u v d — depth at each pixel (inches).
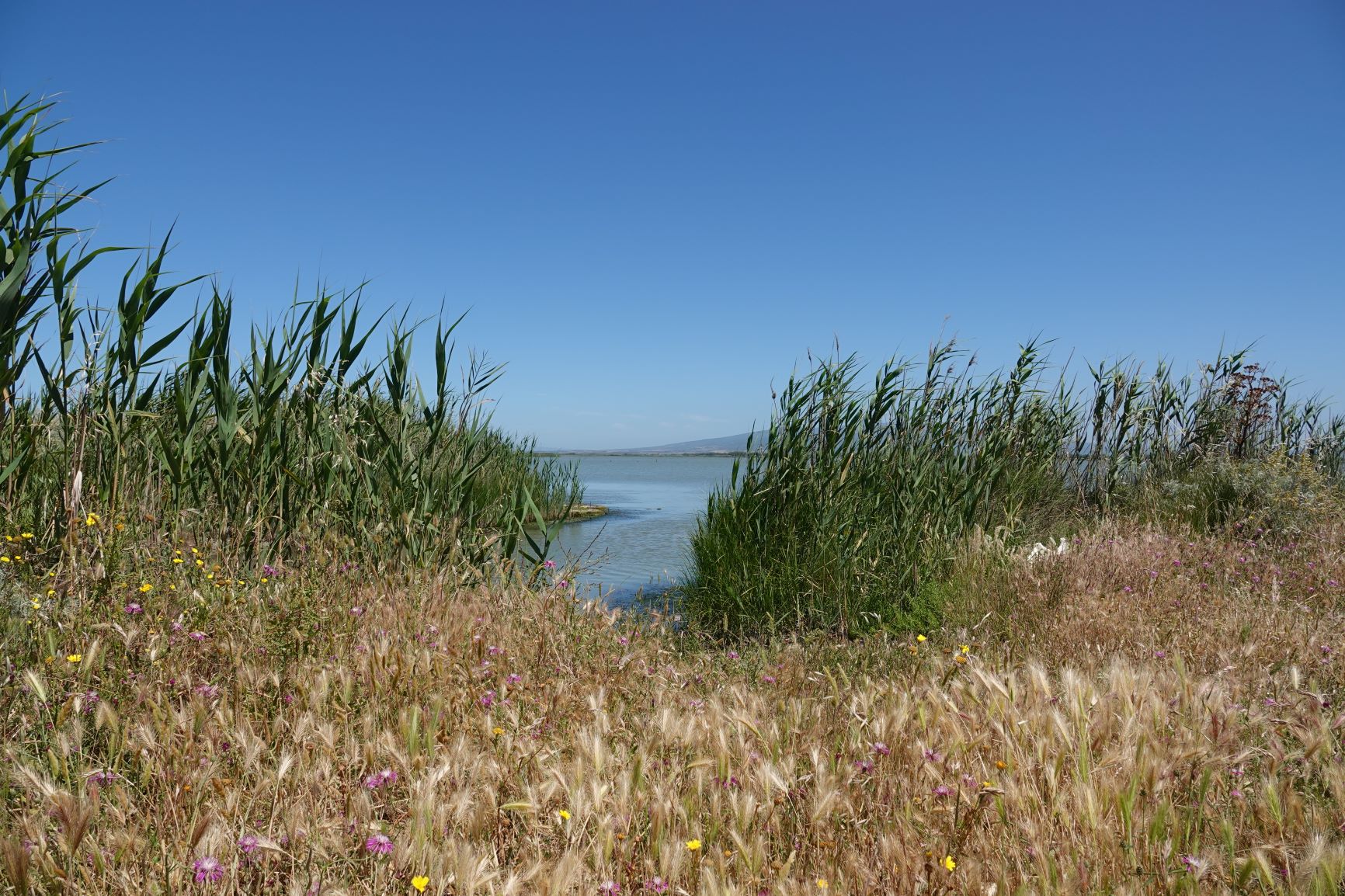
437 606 205.8
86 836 86.2
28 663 136.6
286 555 251.9
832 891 88.2
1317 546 315.9
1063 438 479.2
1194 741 111.9
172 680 136.1
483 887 80.8
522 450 613.9
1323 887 80.5
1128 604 231.8
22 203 212.1
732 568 319.0
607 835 91.3
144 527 219.8
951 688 145.0
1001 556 306.2
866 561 311.1
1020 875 87.1
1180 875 86.4
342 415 284.4
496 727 126.0
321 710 124.7
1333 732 120.5
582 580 403.9
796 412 331.6
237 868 83.7
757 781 106.8
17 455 230.7
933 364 383.6
